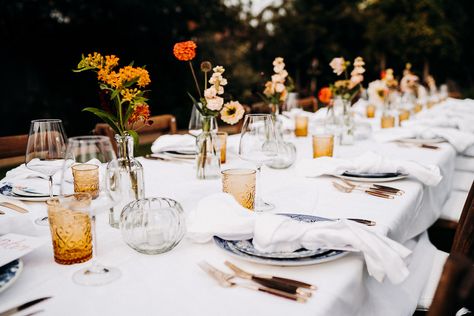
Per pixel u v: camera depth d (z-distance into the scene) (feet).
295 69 40.98
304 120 9.33
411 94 13.66
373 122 11.03
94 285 2.86
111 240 3.60
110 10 26.16
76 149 3.32
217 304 2.66
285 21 41.14
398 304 3.90
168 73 28.78
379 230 3.86
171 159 6.84
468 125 9.54
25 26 23.95
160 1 27.66
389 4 41.52
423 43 40.04
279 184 5.33
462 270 1.98
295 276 3.00
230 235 3.42
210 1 31.81
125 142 4.00
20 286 2.86
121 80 3.86
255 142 4.58
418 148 7.84
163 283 2.90
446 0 41.50
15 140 6.66
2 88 23.62
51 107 25.04
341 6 43.01
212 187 5.16
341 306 2.83
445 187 7.24
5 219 3.51
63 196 3.24
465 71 43.39
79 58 25.68
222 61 33.45
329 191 5.02
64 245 3.12
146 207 3.41
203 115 5.48
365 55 40.96
